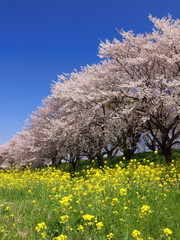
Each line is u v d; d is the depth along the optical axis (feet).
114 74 62.34
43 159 94.53
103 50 60.54
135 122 62.85
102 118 65.26
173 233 17.70
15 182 39.60
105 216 19.24
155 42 59.98
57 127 69.31
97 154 67.62
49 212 21.58
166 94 51.75
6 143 144.25
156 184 32.50
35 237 17.04
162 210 22.70
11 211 23.21
